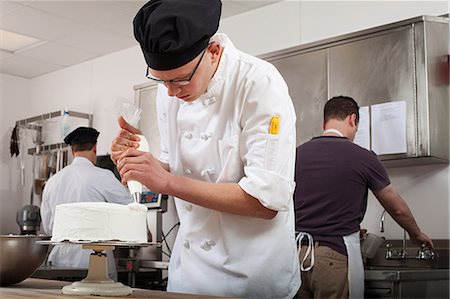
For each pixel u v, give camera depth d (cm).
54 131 634
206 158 169
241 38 467
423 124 324
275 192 150
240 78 160
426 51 326
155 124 482
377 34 348
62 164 590
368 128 348
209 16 145
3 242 177
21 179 658
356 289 259
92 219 160
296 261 173
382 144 341
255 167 152
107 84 591
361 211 266
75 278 306
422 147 324
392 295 268
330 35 408
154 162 151
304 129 378
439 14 354
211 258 167
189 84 149
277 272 164
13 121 672
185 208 177
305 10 425
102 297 146
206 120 169
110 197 382
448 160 334
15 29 525
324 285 256
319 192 261
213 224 168
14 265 179
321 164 263
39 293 156
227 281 164
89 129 398
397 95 336
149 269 436
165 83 151
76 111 620
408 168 361
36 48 578
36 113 676
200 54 147
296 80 386
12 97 674
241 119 161
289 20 435
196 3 144
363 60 353
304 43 423
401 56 336
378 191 268
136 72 561
